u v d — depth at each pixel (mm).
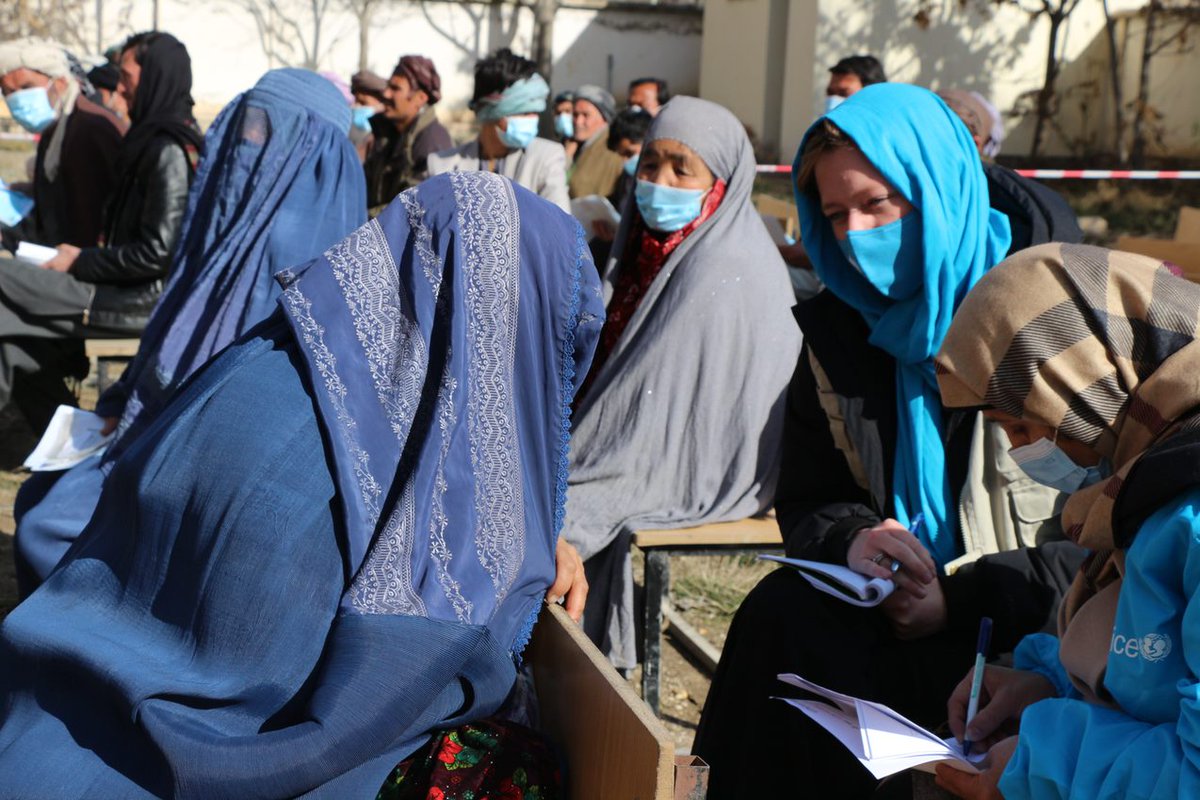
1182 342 1616
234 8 20594
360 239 1938
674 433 3566
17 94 5910
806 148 2500
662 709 3852
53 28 19922
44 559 3150
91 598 1874
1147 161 16875
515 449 2006
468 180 2004
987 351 1736
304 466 1792
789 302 3717
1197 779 1453
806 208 2582
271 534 1740
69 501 3215
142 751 1702
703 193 3713
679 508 3549
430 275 1940
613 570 3447
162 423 1918
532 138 6457
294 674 1727
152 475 1833
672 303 3621
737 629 2486
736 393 3590
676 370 3580
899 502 2484
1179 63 16641
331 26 21000
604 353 3924
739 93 19969
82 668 1747
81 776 1693
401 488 1854
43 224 6098
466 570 1880
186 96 5207
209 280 3309
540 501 2080
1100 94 17562
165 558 1812
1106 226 13328
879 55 17266
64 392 5535
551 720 1982
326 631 1753
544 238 2031
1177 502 1540
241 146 3379
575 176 7723
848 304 2605
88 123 5945
